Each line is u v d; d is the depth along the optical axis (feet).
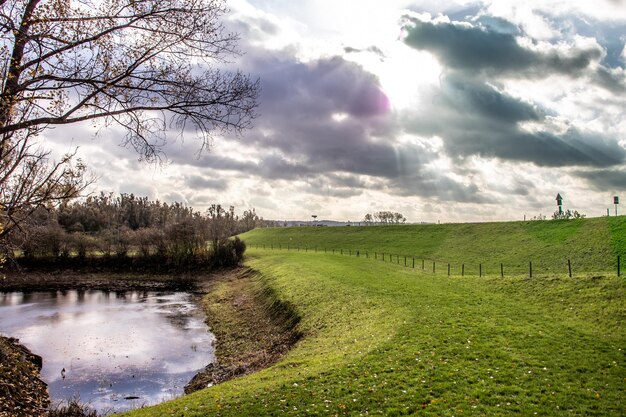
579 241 199.52
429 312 89.81
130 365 93.56
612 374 53.57
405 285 127.75
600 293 90.99
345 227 408.67
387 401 48.06
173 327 133.08
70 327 131.95
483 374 54.49
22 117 34.01
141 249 294.66
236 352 101.04
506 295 106.11
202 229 320.91
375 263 202.28
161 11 32.55
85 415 63.77
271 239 424.46
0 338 81.82
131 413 52.90
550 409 44.34
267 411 47.73
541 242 217.36
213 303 173.17
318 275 155.02
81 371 88.94
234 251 281.95
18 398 61.67
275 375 63.36
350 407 47.16
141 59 32.99
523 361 58.59
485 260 207.62
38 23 32.32
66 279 252.42
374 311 97.76
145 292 215.92
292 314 114.93
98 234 347.77
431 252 249.34
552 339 67.92
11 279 243.81
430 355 62.59
